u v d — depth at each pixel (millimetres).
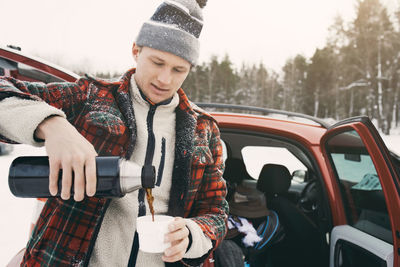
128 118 903
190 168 979
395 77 28172
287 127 2129
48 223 854
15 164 660
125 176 637
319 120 2361
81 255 835
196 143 1016
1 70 1748
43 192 660
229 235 2121
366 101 31922
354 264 1722
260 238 2158
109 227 901
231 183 2355
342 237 1799
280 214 2303
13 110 649
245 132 2111
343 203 1966
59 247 829
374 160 1316
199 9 958
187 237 779
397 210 1243
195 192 1009
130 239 901
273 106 46969
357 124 1395
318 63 41531
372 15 27938
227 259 1609
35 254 840
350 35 29922
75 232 840
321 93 41438
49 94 834
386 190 1281
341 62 33469
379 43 27109
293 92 44875
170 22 870
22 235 3811
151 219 758
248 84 49781
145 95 957
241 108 2328
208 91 48250
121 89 930
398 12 27391
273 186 2211
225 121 2111
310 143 2074
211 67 50281
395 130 28359
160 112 985
